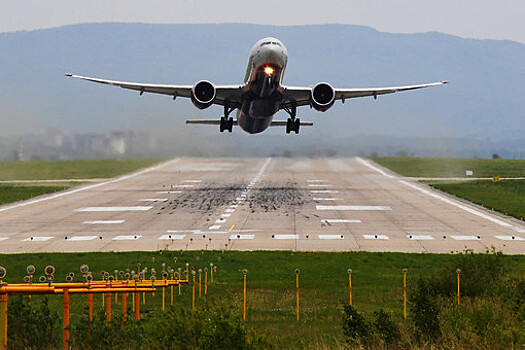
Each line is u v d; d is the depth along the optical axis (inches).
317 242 6820.9
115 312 3939.5
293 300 4352.9
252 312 4001.0
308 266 5575.8
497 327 2935.5
